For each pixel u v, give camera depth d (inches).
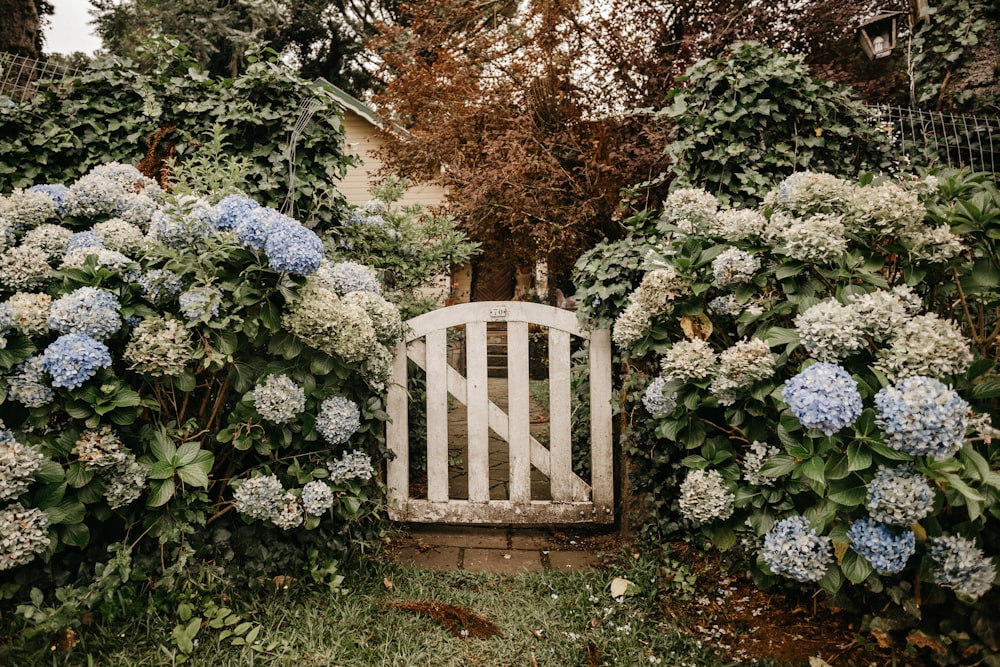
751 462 86.7
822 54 282.5
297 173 158.6
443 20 363.3
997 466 71.6
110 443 82.0
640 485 120.0
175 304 93.7
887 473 67.6
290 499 96.7
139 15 700.7
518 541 131.0
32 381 79.1
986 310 90.3
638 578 105.7
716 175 132.9
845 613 93.4
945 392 63.3
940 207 82.2
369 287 120.6
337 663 81.6
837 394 66.4
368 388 119.7
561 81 312.0
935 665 80.2
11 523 73.5
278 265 90.1
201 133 163.5
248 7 657.6
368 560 111.9
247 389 95.9
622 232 287.6
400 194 196.5
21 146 164.2
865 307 72.0
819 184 86.0
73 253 90.3
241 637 84.9
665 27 295.3
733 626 94.0
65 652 76.9
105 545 90.2
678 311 99.1
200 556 95.0
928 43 182.1
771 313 88.7
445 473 133.6
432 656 85.4
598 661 84.8
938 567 71.1
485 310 133.0
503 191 296.5
